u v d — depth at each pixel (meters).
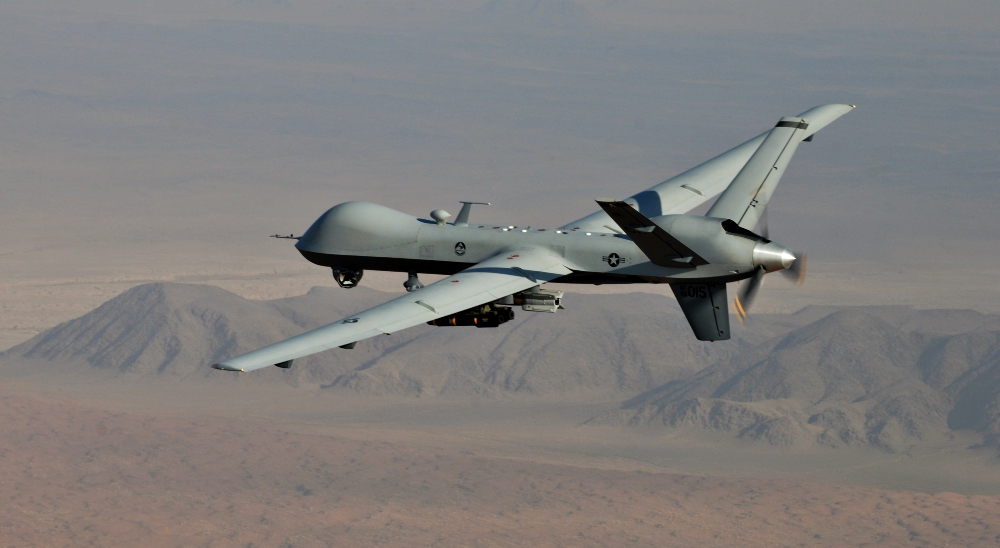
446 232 70.75
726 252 64.62
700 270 65.31
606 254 67.38
